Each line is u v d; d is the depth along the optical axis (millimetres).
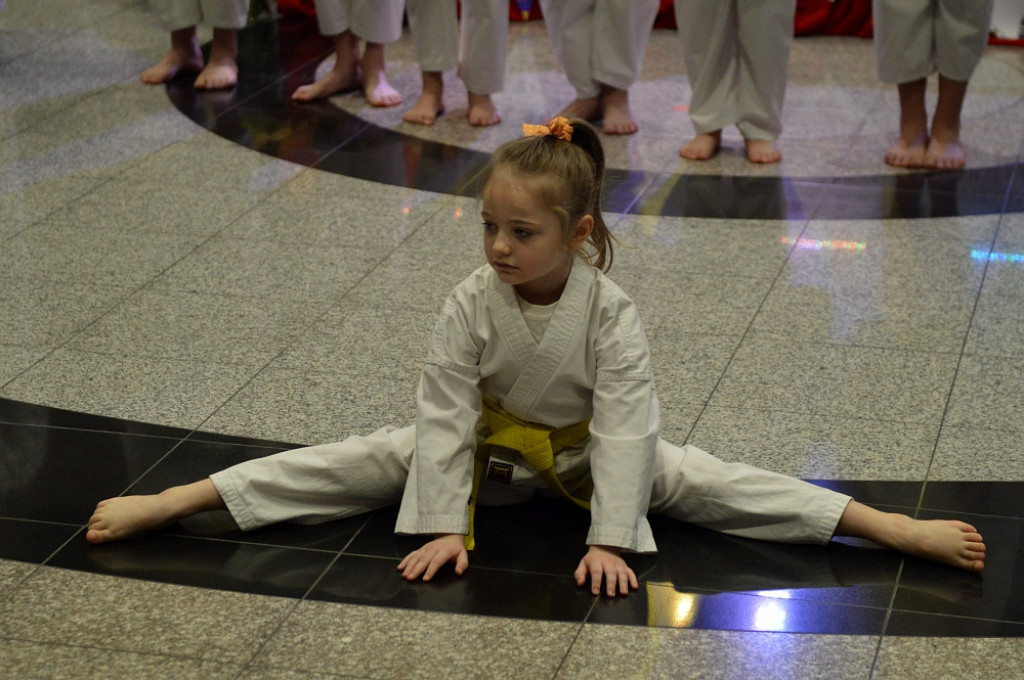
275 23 5848
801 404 2494
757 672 1691
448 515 1902
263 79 5016
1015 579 1906
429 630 1783
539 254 1790
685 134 4402
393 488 2070
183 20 4789
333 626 1793
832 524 1962
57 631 1781
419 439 1920
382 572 1932
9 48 5387
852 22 5797
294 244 3371
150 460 2287
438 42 4410
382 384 2592
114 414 2461
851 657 1723
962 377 2594
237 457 2303
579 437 1998
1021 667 1696
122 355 2717
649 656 1725
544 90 4945
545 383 1916
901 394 2529
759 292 3051
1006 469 2238
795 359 2688
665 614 1823
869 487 2191
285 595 1868
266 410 2480
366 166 4027
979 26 3785
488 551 1988
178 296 3033
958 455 2291
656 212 3629
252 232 3457
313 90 4734
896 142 4227
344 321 2895
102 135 4312
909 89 3998
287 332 2838
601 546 1876
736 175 3961
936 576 1917
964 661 1711
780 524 1992
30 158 4066
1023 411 2449
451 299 1936
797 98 4855
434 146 4238
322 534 2045
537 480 2029
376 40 4637
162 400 2518
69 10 6000
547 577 1916
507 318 1891
